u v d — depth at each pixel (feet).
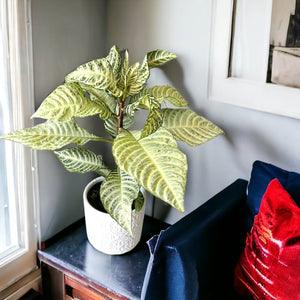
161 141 4.26
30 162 5.08
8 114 4.84
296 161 4.99
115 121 4.95
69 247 5.44
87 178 6.04
